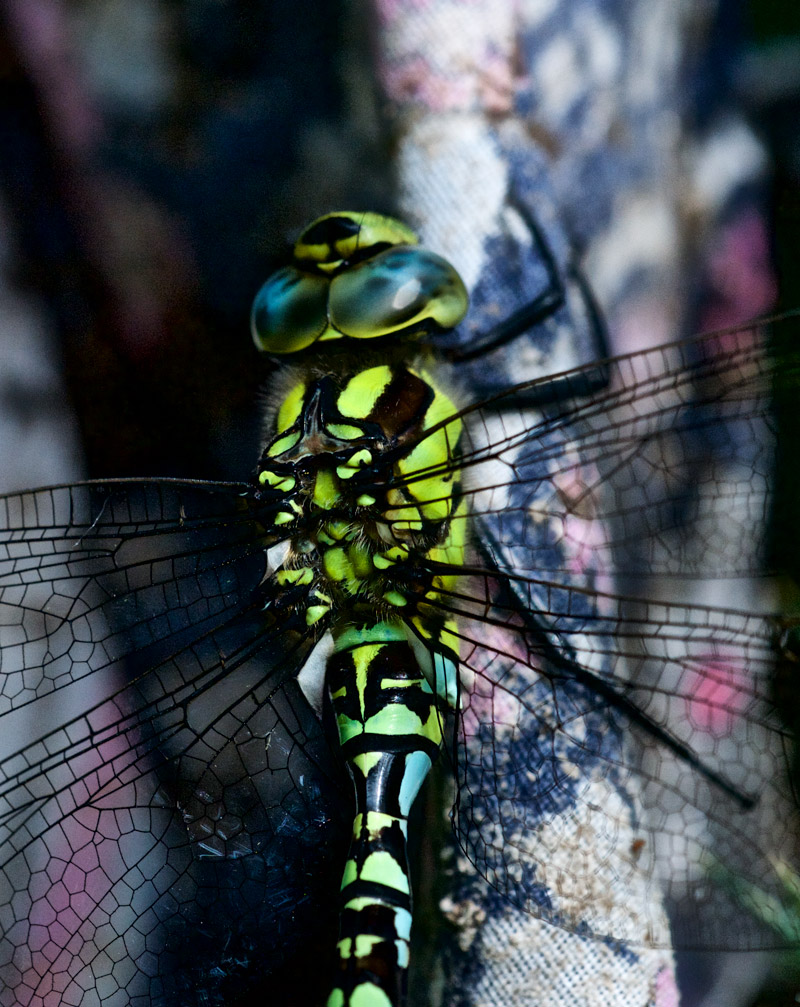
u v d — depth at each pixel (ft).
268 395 0.72
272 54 0.76
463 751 0.70
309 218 0.76
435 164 0.74
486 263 0.73
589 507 0.70
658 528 0.70
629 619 0.69
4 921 0.70
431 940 0.71
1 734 0.72
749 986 0.75
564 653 0.70
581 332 0.74
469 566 0.70
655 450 0.70
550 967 0.70
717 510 0.70
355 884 0.68
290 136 0.76
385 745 0.69
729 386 0.69
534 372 0.73
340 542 0.70
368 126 0.75
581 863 0.69
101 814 0.69
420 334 0.71
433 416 0.71
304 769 0.69
